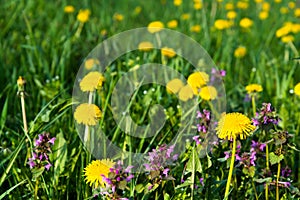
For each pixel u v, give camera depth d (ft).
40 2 31.01
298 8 29.68
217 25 25.18
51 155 12.36
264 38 27.14
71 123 15.14
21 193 12.12
